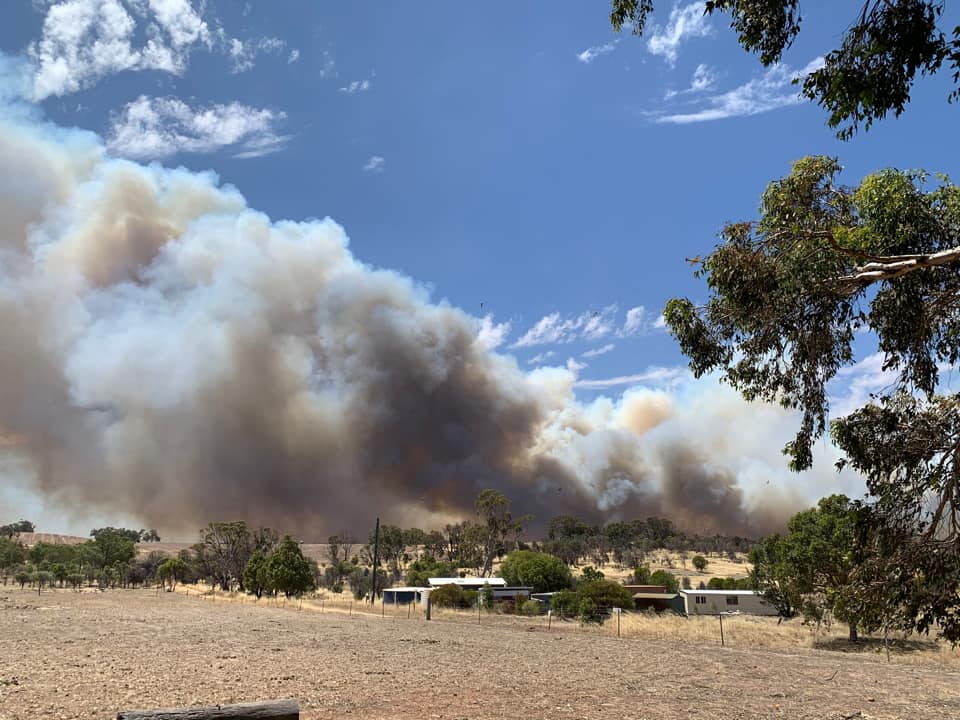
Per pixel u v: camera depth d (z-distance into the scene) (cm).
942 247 866
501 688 1705
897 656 2900
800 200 874
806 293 884
